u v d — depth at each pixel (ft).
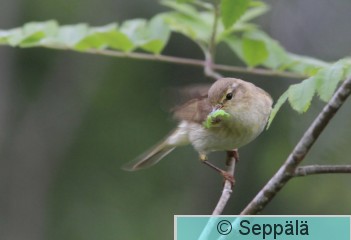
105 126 58.75
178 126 24.91
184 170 58.39
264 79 46.96
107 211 58.90
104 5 52.75
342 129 40.24
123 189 58.90
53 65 59.41
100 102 58.85
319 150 40.22
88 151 59.67
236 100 22.89
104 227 58.70
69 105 59.57
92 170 59.57
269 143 49.62
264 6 23.99
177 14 23.79
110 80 57.98
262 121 23.22
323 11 49.78
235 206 52.90
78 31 22.30
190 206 57.98
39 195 59.98
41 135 62.64
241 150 51.29
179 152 58.29
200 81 52.49
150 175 58.75
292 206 48.98
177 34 50.31
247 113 22.89
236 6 20.27
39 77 59.67
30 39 22.13
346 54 48.85
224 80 23.16
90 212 59.26
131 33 22.63
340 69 15.25
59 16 53.93
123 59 56.65
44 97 59.82
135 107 57.62
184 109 23.49
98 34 22.17
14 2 54.19
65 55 59.00
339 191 48.42
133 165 25.55
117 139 58.39
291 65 23.17
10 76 58.75
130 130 58.03
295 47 49.65
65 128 59.77
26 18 54.49
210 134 23.31
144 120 57.57
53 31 22.29
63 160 60.03
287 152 49.06
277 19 49.57
